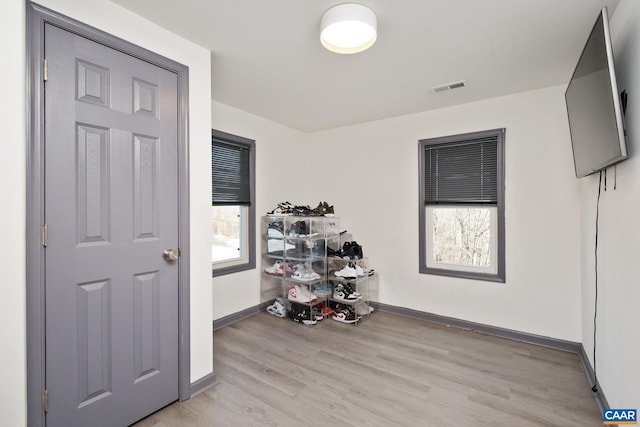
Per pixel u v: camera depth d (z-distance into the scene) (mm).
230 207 3338
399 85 2635
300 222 3326
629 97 1415
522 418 1737
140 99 1702
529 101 2738
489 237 3023
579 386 2064
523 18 1711
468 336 2891
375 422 1705
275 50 2082
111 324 1599
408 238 3422
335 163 3992
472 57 2158
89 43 1504
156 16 1702
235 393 1981
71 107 1442
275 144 3760
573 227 2561
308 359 2436
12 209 1258
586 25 1772
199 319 2002
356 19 1566
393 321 3283
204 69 2041
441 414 1772
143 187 1718
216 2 1584
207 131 2057
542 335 2695
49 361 1387
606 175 1775
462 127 3074
